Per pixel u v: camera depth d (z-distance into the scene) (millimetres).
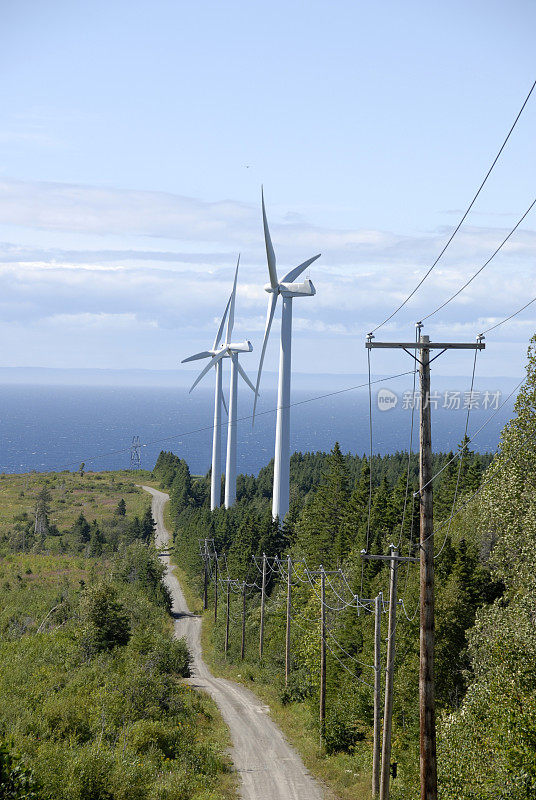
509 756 20359
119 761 30406
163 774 32344
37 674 45625
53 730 34812
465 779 21703
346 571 63312
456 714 25641
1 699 38969
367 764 38531
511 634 25219
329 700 48875
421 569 21938
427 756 21562
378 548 65500
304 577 70500
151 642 56375
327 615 57188
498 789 20438
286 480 95000
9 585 93812
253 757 41969
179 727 41094
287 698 56250
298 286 89750
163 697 45750
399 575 50312
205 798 30672
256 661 72375
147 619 80625
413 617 41531
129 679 43844
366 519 77688
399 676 38656
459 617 41312
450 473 86688
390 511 78188
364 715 42500
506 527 30031
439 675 39250
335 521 82125
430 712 21641
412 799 27844
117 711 39469
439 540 49938
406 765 30797
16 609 79062
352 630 51281
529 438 29016
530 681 22500
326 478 83250
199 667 75562
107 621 58312
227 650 78562
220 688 63094
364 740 42906
